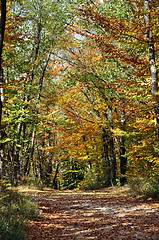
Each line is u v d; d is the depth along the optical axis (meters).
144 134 15.70
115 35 10.56
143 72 11.27
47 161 33.44
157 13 10.12
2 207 8.16
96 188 22.31
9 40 11.31
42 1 19.78
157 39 10.25
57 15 18.62
